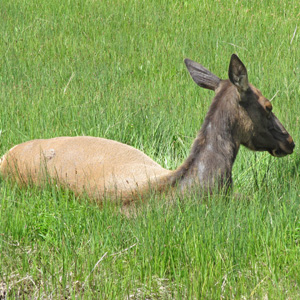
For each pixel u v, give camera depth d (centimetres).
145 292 1173
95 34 3209
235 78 1447
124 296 1148
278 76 2344
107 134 1964
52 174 1587
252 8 3609
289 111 1969
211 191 1427
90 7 3656
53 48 2944
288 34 3048
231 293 1144
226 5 3681
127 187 1473
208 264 1212
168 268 1248
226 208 1395
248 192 1619
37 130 1939
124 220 1410
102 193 1498
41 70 2628
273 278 1182
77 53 2881
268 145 1559
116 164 1548
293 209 1450
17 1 3741
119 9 3625
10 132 1928
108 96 2236
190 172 1438
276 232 1338
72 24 3338
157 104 2172
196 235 1293
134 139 1992
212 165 1442
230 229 1323
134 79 2472
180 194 1416
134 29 3266
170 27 3309
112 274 1215
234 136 1493
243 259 1266
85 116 2059
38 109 2120
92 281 1191
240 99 1476
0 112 2094
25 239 1333
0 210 1405
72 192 1555
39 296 1154
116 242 1331
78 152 1600
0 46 2933
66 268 1232
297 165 1730
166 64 2697
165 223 1324
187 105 2173
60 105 2153
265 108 1508
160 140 1988
